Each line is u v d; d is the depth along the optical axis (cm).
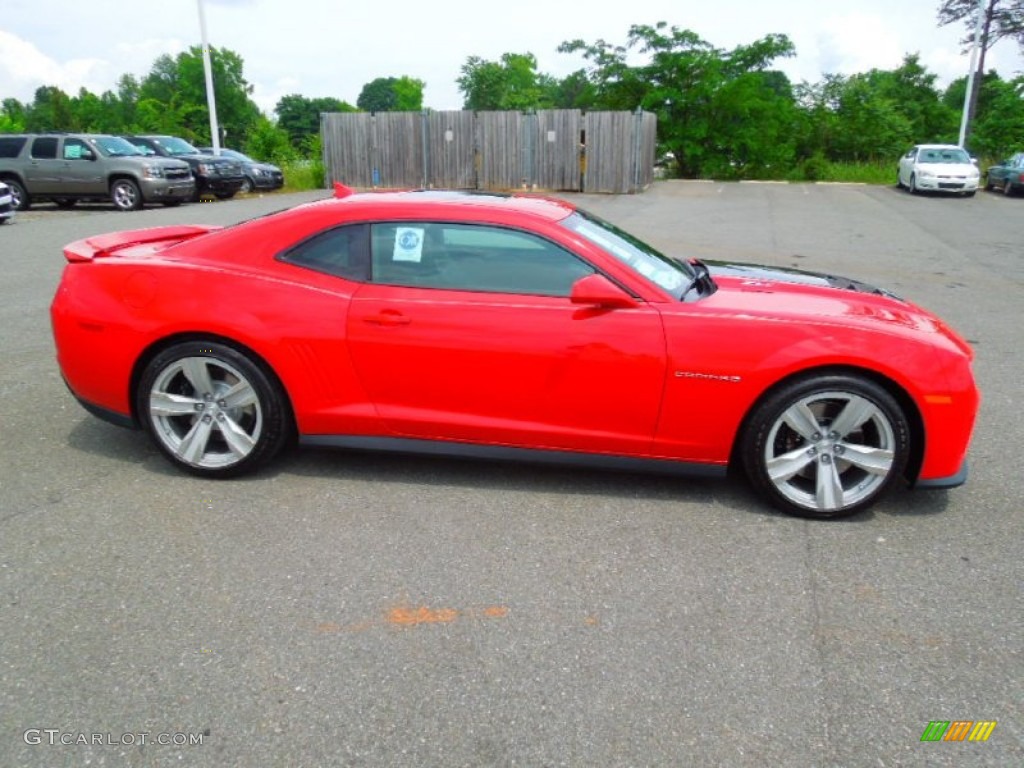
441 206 389
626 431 378
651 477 418
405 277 386
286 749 232
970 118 3716
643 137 2398
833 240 1388
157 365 396
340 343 383
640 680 262
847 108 3566
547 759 229
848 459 367
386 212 390
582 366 368
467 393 382
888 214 1861
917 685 261
